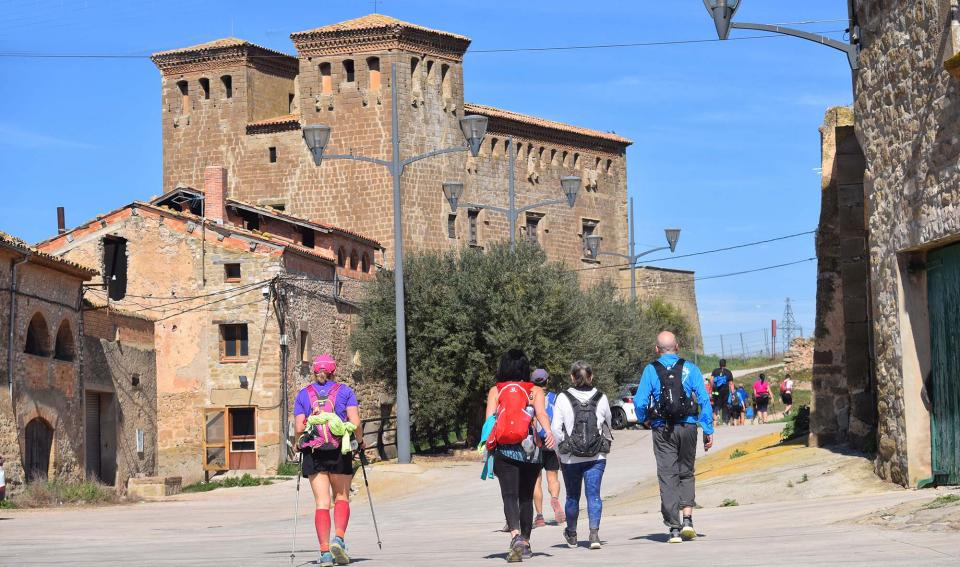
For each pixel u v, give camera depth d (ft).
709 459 94.48
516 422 43.37
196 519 83.56
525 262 163.63
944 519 43.42
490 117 274.77
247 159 261.85
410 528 68.33
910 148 57.77
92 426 130.41
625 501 76.02
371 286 169.99
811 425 78.43
